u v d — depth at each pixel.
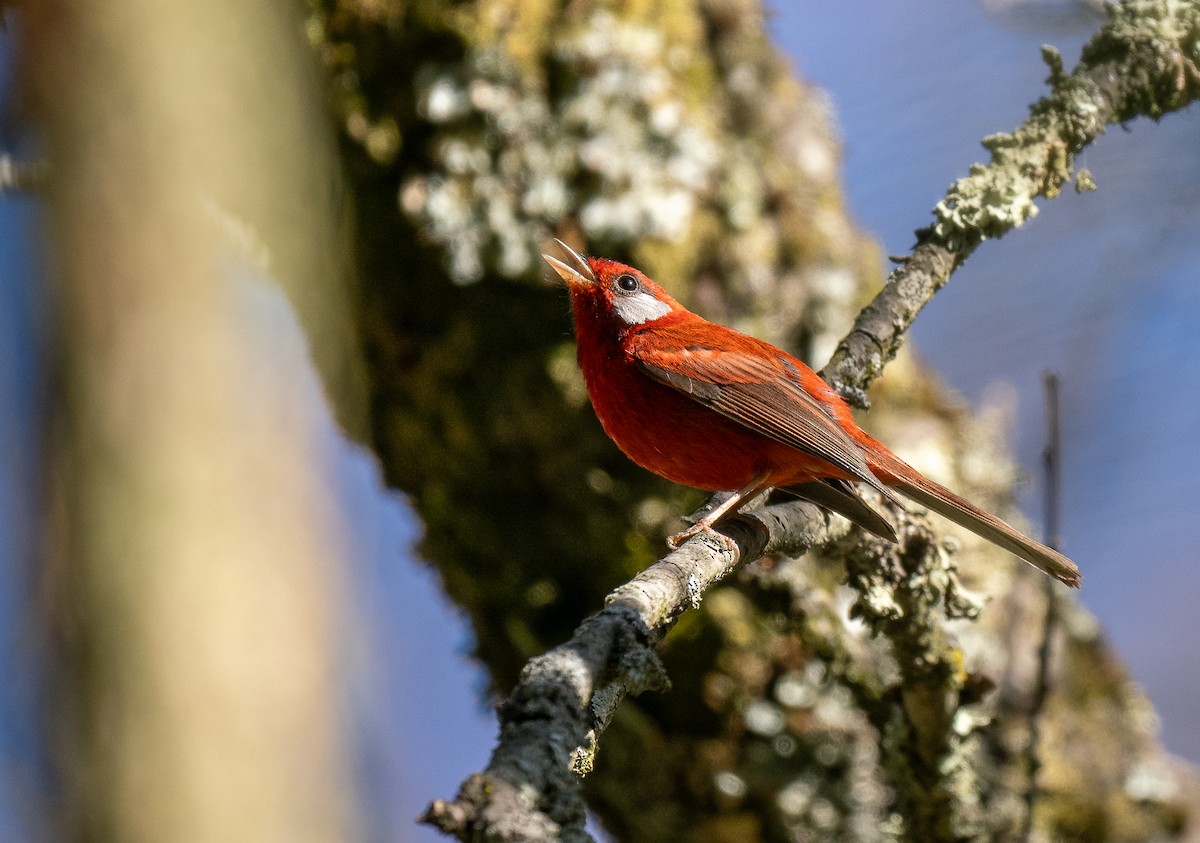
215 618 7.67
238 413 8.05
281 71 10.10
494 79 11.77
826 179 12.41
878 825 10.73
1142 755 11.19
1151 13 10.86
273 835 7.52
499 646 12.04
